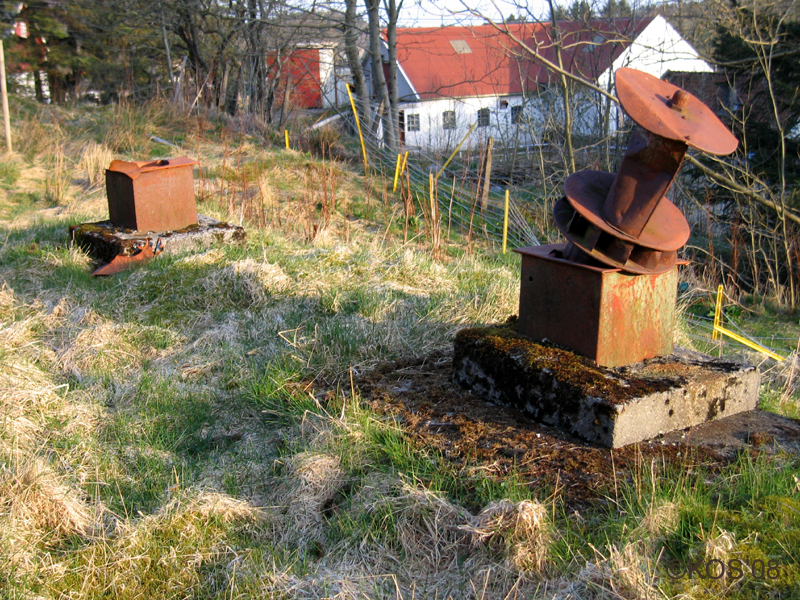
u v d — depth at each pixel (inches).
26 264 254.1
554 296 148.9
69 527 117.1
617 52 802.8
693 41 685.9
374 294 229.0
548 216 475.8
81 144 498.6
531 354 145.1
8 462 126.9
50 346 196.2
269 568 109.1
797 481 115.9
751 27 471.8
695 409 140.3
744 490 116.2
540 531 105.8
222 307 224.7
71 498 121.6
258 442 148.5
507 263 335.9
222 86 831.1
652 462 121.5
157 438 148.6
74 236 274.4
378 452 135.0
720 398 144.1
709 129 129.2
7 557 106.1
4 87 457.4
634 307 144.7
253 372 177.9
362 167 564.4
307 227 346.0
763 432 138.3
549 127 625.9
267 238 297.3
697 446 132.3
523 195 581.6
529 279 154.6
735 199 501.4
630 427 130.2
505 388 149.7
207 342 199.9
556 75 663.1
